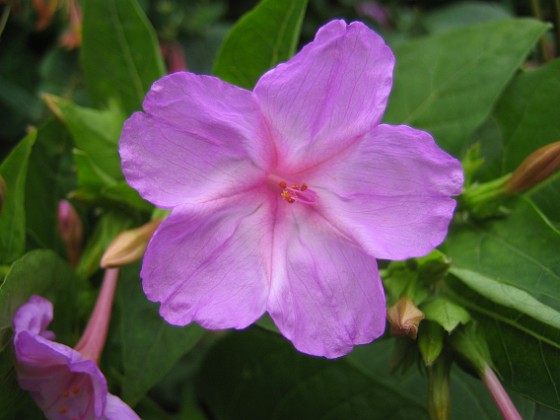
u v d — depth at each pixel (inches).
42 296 2.3
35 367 2.0
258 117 2.0
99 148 2.5
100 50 2.7
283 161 2.1
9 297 2.0
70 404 2.0
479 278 2.2
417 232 1.9
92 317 2.2
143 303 2.4
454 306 2.1
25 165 2.3
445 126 2.6
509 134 2.6
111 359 2.6
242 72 2.5
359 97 2.0
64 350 1.9
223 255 2.0
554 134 2.6
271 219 2.1
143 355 2.3
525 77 2.6
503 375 2.2
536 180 2.3
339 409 2.7
